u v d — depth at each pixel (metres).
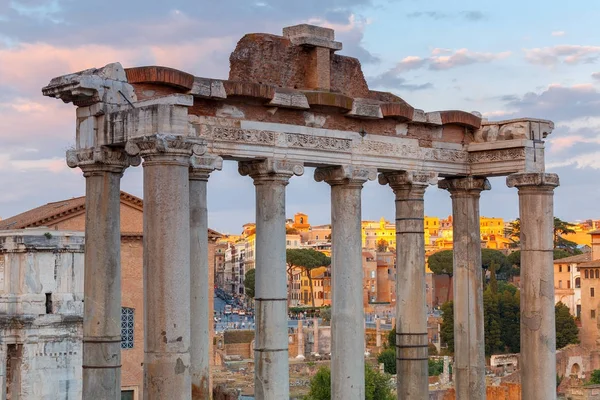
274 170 45.03
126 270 125.31
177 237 36.22
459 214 54.69
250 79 45.97
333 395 47.88
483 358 54.50
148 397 36.06
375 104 49.00
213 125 43.47
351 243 48.12
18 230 97.12
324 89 47.66
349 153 48.25
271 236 45.31
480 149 53.59
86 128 40.16
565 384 178.38
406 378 51.41
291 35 47.94
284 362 45.22
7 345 94.06
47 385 94.94
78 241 97.94
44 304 95.62
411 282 51.50
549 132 53.50
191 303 42.88
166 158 36.31
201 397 42.94
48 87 40.41
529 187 51.84
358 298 48.09
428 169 52.09
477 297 54.44
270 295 45.09
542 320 51.38
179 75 41.34
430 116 51.62
